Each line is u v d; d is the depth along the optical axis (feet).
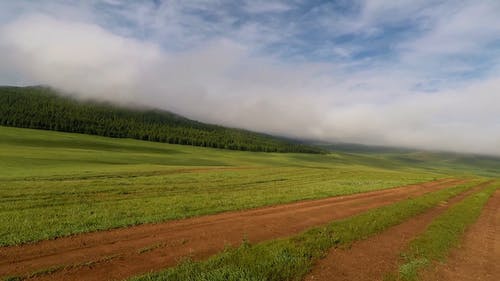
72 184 95.50
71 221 49.78
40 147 320.50
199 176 147.23
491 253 44.70
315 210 69.82
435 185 161.38
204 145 609.83
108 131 563.89
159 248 38.68
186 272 29.14
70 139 434.30
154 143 542.57
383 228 52.03
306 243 40.19
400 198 98.32
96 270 31.14
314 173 201.46
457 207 81.41
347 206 77.46
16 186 85.25
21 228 44.45
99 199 73.26
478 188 152.66
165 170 174.09
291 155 623.36
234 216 60.08
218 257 33.68
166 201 72.59
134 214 57.36
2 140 351.05
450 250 43.52
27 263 32.40
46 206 63.05
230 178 144.25
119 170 158.71
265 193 95.50
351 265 34.81
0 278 28.43
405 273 32.73
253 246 38.24
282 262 32.48
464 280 33.88
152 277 28.27
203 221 54.85
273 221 56.54
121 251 37.14
